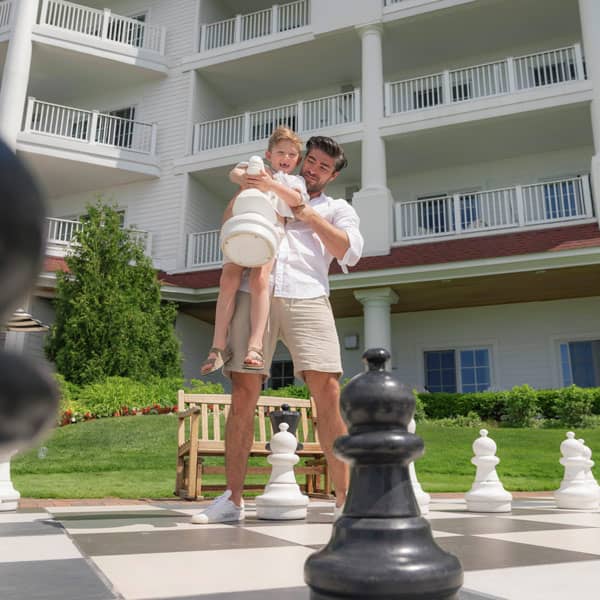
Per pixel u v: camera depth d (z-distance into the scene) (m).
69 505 3.56
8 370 0.21
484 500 3.12
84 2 18.27
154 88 17.03
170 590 1.06
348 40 15.16
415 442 0.77
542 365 13.02
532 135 13.81
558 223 12.07
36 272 0.22
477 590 1.08
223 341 2.42
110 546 1.65
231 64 16.34
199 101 16.70
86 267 11.39
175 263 15.18
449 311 14.09
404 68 16.30
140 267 12.05
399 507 0.74
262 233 2.15
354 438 0.77
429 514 2.99
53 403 0.23
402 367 14.21
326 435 2.44
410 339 14.29
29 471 6.13
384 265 11.96
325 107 16.72
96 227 11.88
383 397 0.78
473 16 14.20
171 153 16.27
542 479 6.26
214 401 4.69
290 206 2.38
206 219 16.56
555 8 13.88
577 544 1.76
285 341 2.50
